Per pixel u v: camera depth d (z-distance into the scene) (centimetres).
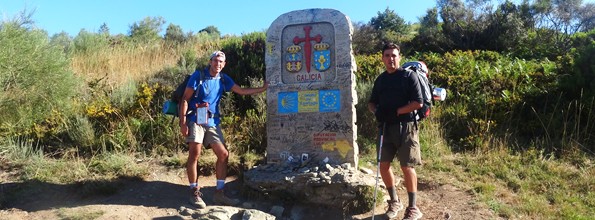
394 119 461
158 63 1252
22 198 518
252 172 551
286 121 572
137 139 691
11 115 735
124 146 672
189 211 478
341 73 555
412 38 1619
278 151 573
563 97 768
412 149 458
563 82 780
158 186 552
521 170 608
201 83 492
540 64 973
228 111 781
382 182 546
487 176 601
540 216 487
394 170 616
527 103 771
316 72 566
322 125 558
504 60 1110
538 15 1616
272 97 579
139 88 832
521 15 1516
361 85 802
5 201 510
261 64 982
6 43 732
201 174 605
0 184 553
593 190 551
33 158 620
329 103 557
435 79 891
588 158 639
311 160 557
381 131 466
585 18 1845
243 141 693
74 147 680
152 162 632
